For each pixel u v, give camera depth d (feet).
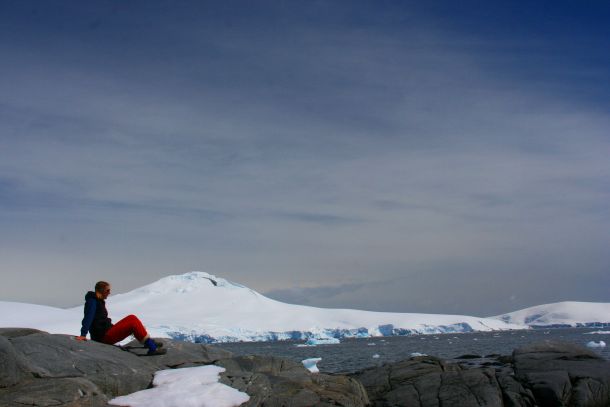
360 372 59.52
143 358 44.98
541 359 56.44
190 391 38.14
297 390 41.73
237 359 48.57
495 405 47.16
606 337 442.50
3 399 34.24
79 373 38.52
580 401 47.06
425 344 393.09
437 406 47.57
